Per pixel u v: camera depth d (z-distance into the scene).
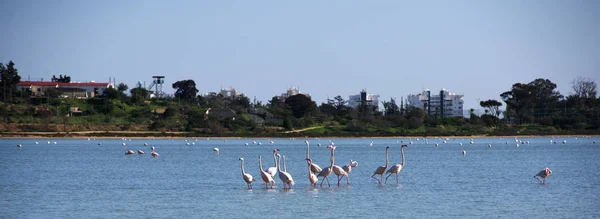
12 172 65.19
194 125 185.88
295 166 73.62
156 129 182.12
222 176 59.19
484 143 158.88
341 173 48.72
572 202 40.88
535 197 43.16
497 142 165.50
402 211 37.53
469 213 36.91
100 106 195.38
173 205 40.16
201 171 65.75
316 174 49.84
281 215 36.41
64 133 171.25
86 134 171.75
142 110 199.12
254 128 189.12
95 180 55.94
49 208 39.38
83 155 100.19
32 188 49.62
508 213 36.91
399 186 49.25
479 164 76.25
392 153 108.75
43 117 181.62
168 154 104.56
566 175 59.41
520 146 136.38
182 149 124.56
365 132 196.38
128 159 89.12
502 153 106.00
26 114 182.00
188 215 36.59
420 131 199.62
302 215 36.38
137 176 59.81
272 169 49.62
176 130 182.50
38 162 82.12
